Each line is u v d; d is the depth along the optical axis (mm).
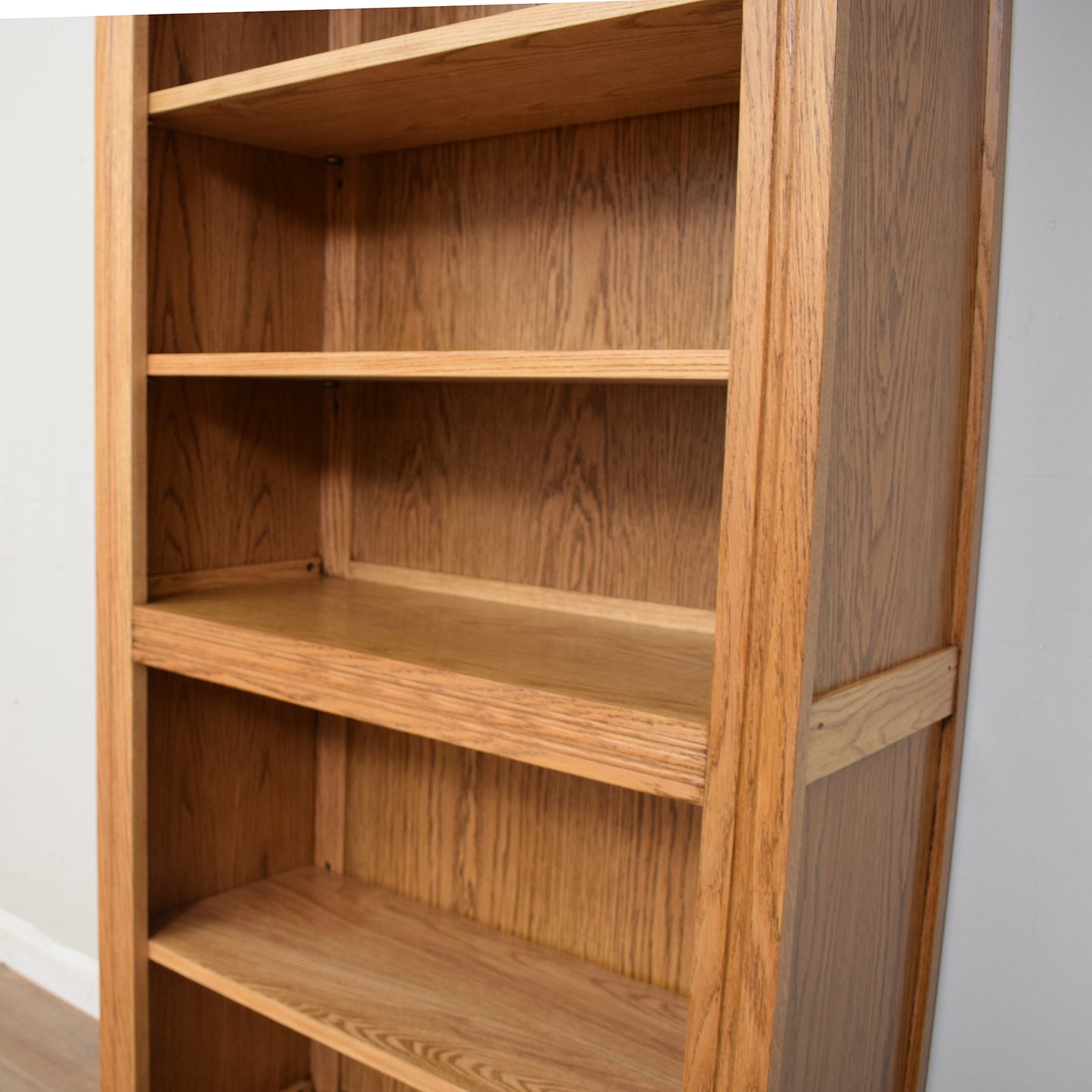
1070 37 1260
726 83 1323
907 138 1103
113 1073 1656
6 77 2182
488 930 1712
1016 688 1352
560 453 1612
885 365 1106
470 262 1656
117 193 1497
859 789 1173
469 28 1191
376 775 1841
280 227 1731
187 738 1701
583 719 1124
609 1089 1313
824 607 1038
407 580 1770
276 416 1778
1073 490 1296
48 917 2320
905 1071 1410
